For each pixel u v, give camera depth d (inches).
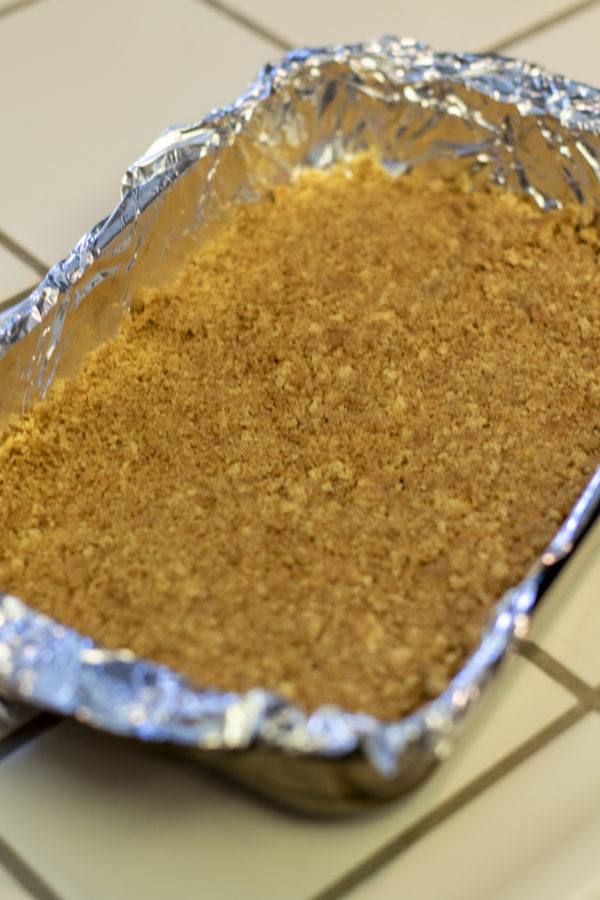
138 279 24.7
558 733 21.1
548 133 25.5
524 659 21.6
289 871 20.1
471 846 20.2
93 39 29.9
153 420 23.6
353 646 21.0
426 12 30.3
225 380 24.1
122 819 20.5
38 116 28.3
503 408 23.6
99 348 24.3
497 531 22.2
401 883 20.0
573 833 20.3
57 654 19.8
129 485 22.8
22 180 27.2
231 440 23.3
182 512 22.5
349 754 19.1
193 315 24.8
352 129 26.6
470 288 25.2
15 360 23.0
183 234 25.2
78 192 27.0
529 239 25.7
